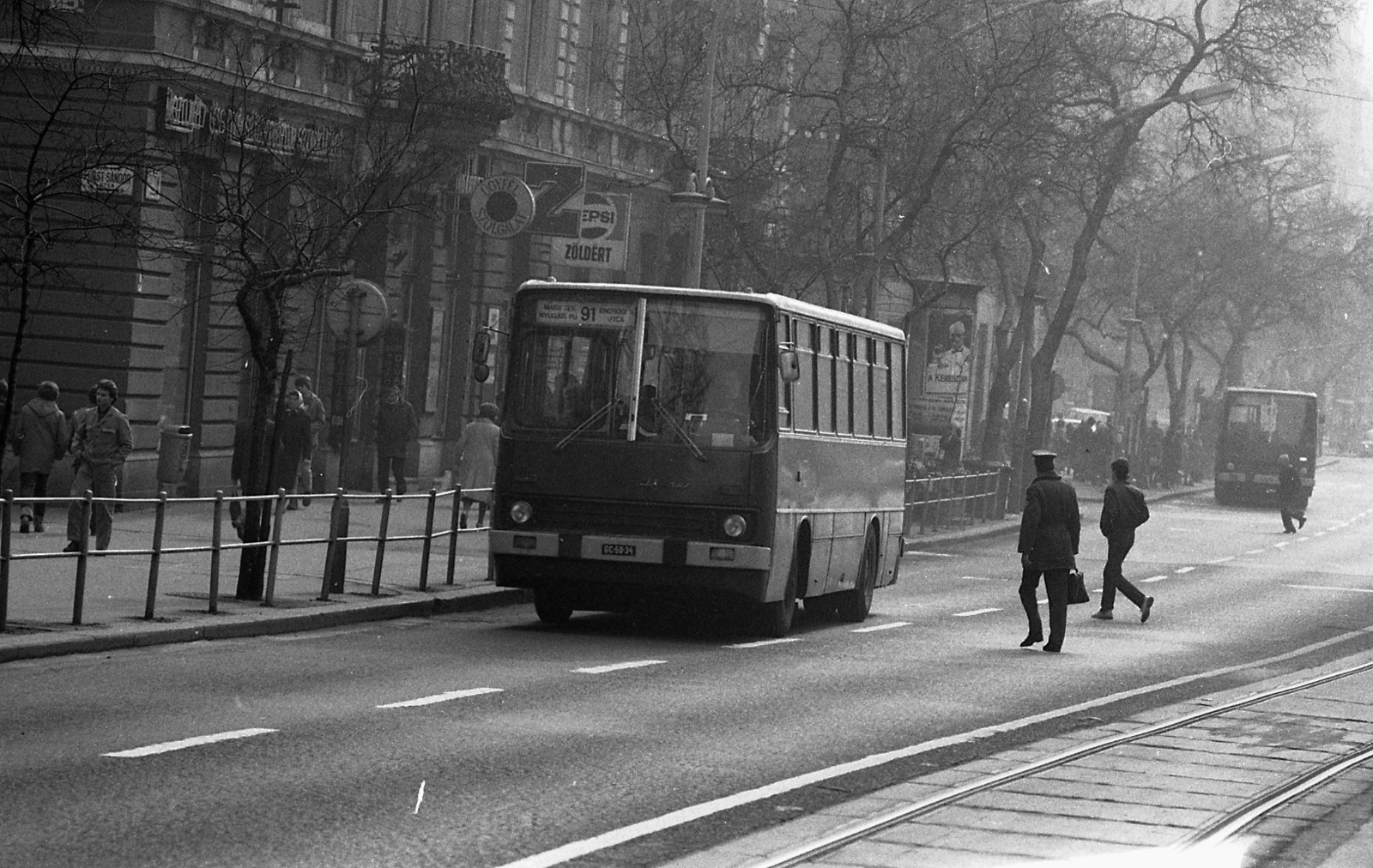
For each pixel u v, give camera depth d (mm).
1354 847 11781
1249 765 15391
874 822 12156
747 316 25297
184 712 15859
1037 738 16938
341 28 44969
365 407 49344
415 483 51531
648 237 63000
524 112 53969
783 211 51312
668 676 20609
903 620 30516
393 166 32875
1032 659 24828
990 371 94500
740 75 50531
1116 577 32656
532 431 25203
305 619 23625
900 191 50500
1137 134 63062
